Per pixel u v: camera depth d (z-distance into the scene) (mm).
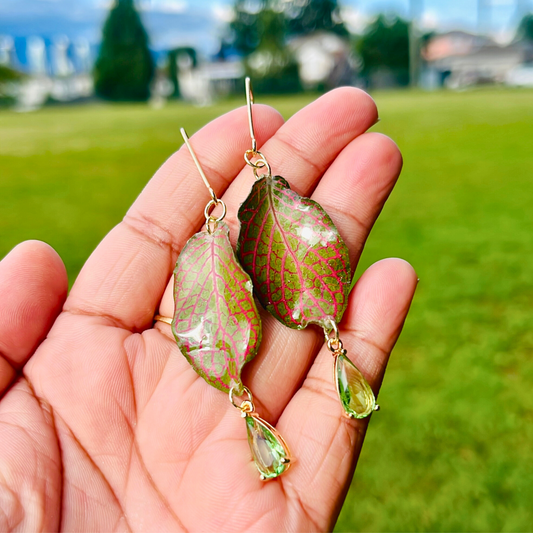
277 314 126
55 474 110
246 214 125
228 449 115
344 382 116
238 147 143
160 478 115
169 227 139
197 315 122
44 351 123
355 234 135
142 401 121
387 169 135
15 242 324
